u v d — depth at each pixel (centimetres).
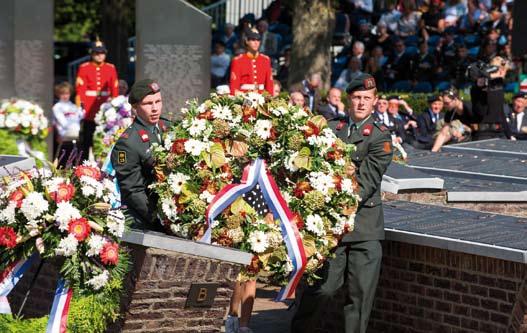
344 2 3953
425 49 3566
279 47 3941
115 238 1027
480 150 1991
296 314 1253
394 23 3794
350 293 1220
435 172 1756
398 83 3516
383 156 1214
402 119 2623
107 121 2323
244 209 1125
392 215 1331
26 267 1056
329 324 1328
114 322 1034
